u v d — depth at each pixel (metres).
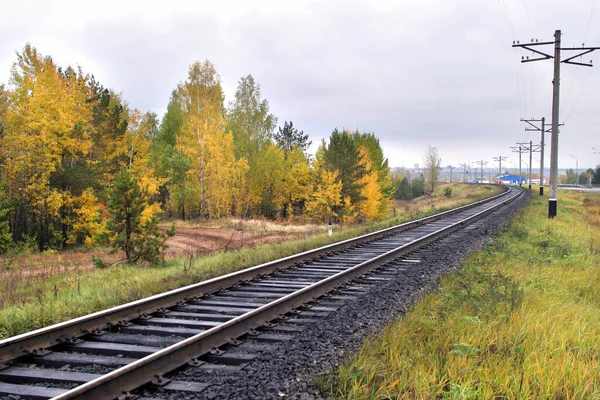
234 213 54.78
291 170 55.69
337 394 5.09
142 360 5.22
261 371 5.46
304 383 5.27
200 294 9.55
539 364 5.89
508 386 5.46
